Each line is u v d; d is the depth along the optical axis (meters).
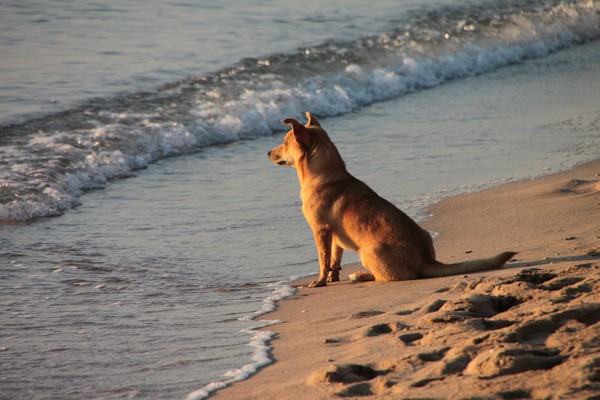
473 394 13.19
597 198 31.30
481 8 85.44
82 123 42.41
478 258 23.70
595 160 39.09
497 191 34.22
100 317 21.09
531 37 76.88
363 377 15.22
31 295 22.81
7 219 30.47
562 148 41.88
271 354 17.73
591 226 27.48
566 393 12.82
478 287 20.52
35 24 64.75
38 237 28.67
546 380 13.43
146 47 59.66
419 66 62.34
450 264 23.73
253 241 28.86
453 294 20.70
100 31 63.72
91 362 17.69
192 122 45.06
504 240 27.11
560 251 24.36
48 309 21.67
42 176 34.62
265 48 61.78
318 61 59.75
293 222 31.14
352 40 66.81
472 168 38.38
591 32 84.44
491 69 68.06
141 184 36.28
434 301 19.78
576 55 75.06
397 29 72.12
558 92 57.94
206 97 49.28
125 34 63.12
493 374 14.01
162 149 41.41
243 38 64.50
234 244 28.50
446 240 27.94
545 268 21.80
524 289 19.38
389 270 23.98
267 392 15.10
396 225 24.30
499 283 20.33
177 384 16.23
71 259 26.38
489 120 49.22
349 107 52.75
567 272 20.80
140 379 16.62
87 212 32.03
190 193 34.97
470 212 31.30
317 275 25.69
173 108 46.78
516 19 81.19
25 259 26.19
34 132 40.25
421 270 23.97
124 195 34.50
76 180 35.38
